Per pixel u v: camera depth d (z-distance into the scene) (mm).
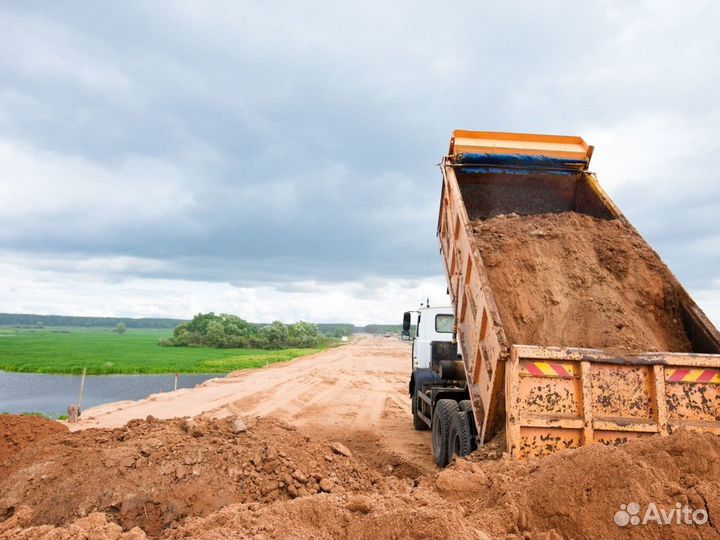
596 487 3754
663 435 4797
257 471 5305
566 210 9547
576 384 5195
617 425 5039
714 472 3902
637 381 5234
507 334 6203
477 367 6535
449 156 9328
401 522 3422
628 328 6148
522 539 3512
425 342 12750
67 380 30250
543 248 7234
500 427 5848
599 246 7324
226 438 5906
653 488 3648
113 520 4508
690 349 6418
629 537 3418
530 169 9469
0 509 4656
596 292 6715
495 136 9406
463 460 5363
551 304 6535
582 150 9328
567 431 5102
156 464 5164
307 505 3941
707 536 3342
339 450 6277
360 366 35750
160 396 17734
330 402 17312
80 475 4914
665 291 6820
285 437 6047
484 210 9586
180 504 4703
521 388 5152
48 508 4566
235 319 85500
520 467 4559
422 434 11750
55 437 6047
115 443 5781
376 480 6004
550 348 5152
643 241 7422
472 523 3645
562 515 3670
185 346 76625
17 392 24422
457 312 8094
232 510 4031
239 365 39906
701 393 5238
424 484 4977
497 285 6770
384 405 17016
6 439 6449
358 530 3486
